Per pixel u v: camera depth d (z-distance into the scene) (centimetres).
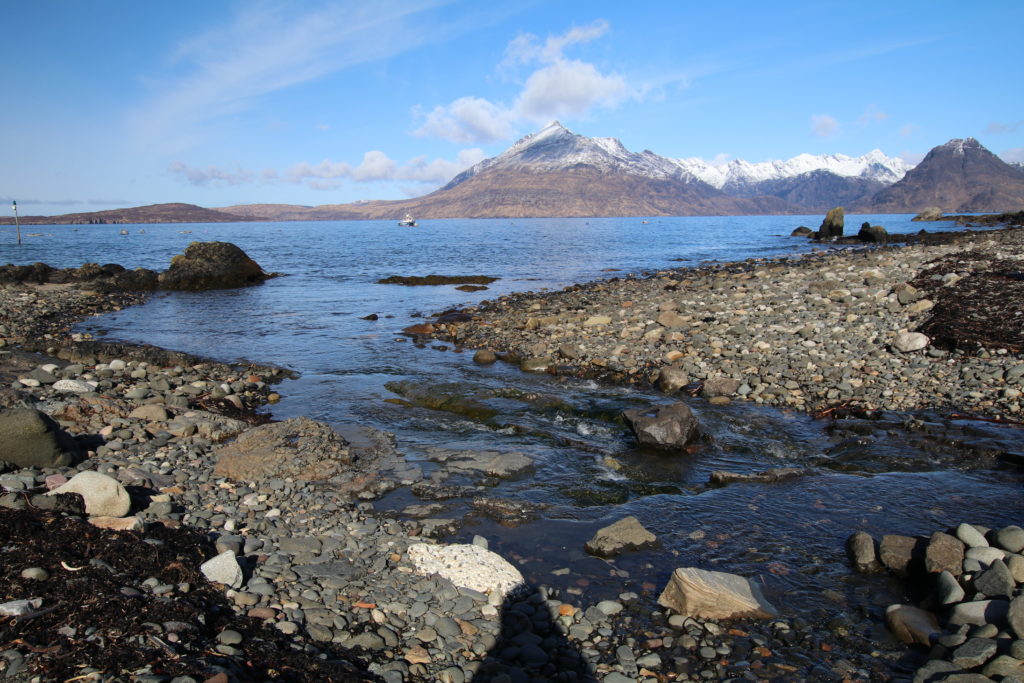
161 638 420
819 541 667
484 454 919
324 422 1069
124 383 1247
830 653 488
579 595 575
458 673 447
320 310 2450
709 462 895
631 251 5650
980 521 690
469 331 1845
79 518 581
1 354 1459
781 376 1241
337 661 437
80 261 4822
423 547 620
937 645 475
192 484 773
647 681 456
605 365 1388
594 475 857
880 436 952
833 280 2105
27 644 391
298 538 639
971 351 1257
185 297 2875
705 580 550
